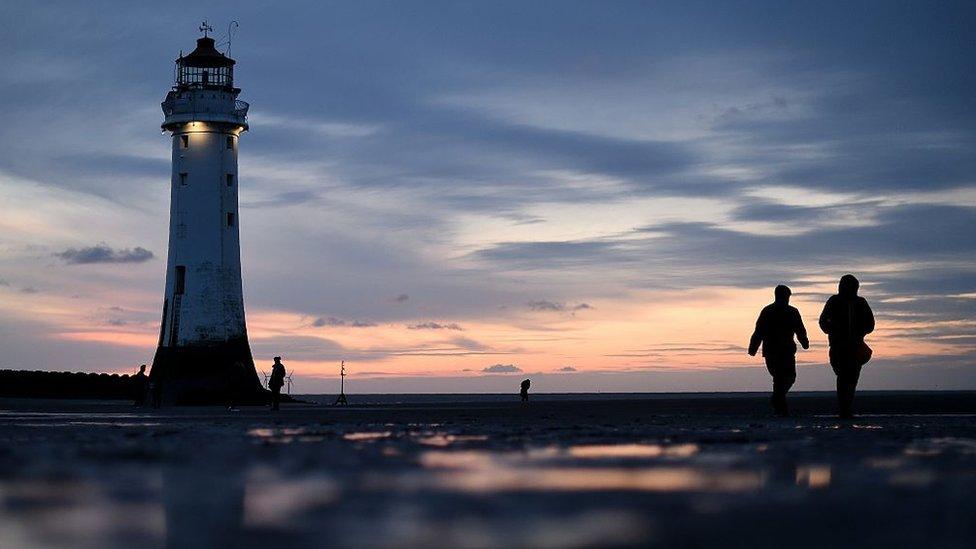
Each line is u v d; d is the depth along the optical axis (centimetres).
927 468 1114
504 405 4756
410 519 742
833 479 1002
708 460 1219
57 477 1048
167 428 2152
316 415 3125
